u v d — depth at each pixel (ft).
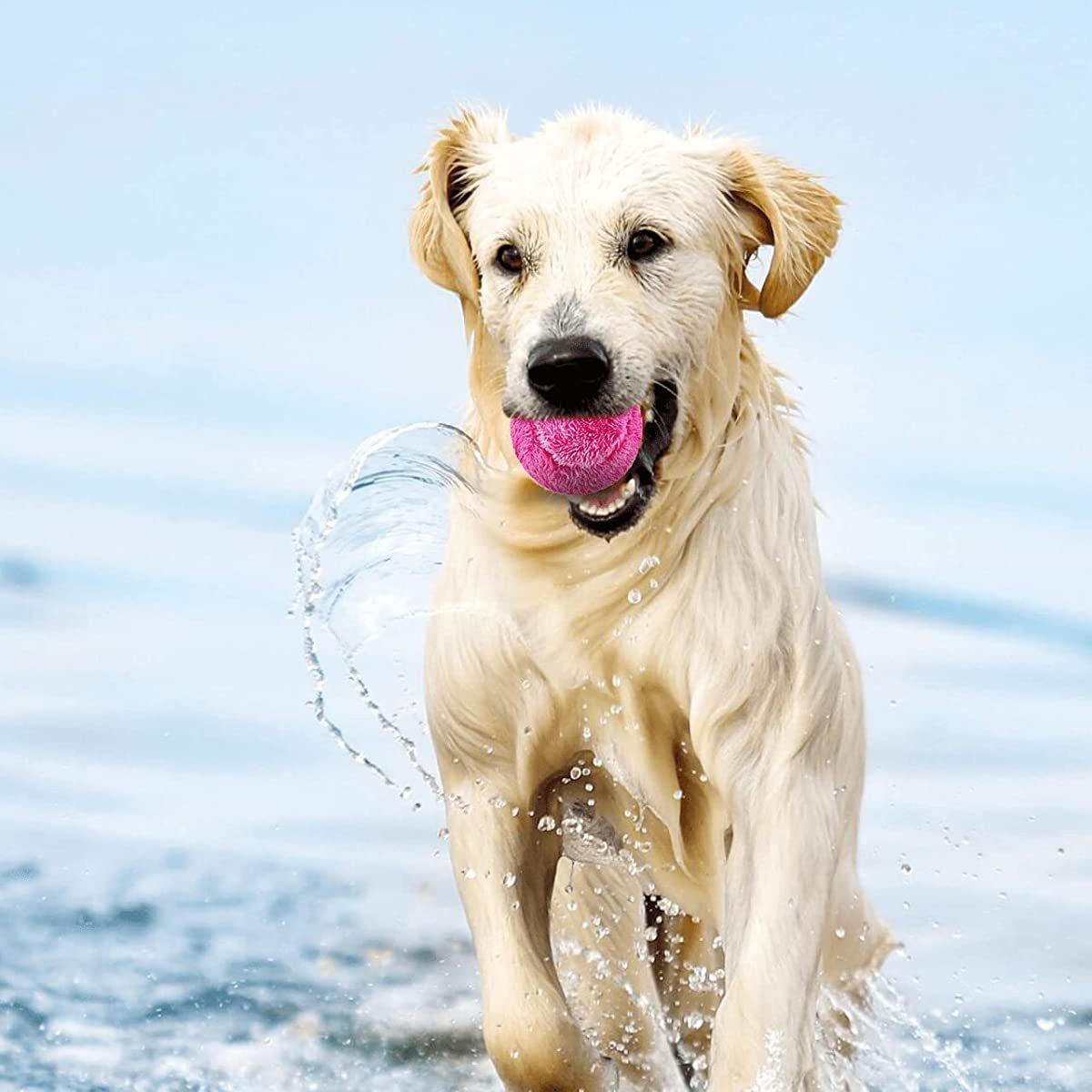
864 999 32.60
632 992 32.99
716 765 28.19
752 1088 26.18
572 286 27.25
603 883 32.58
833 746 28.53
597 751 29.43
